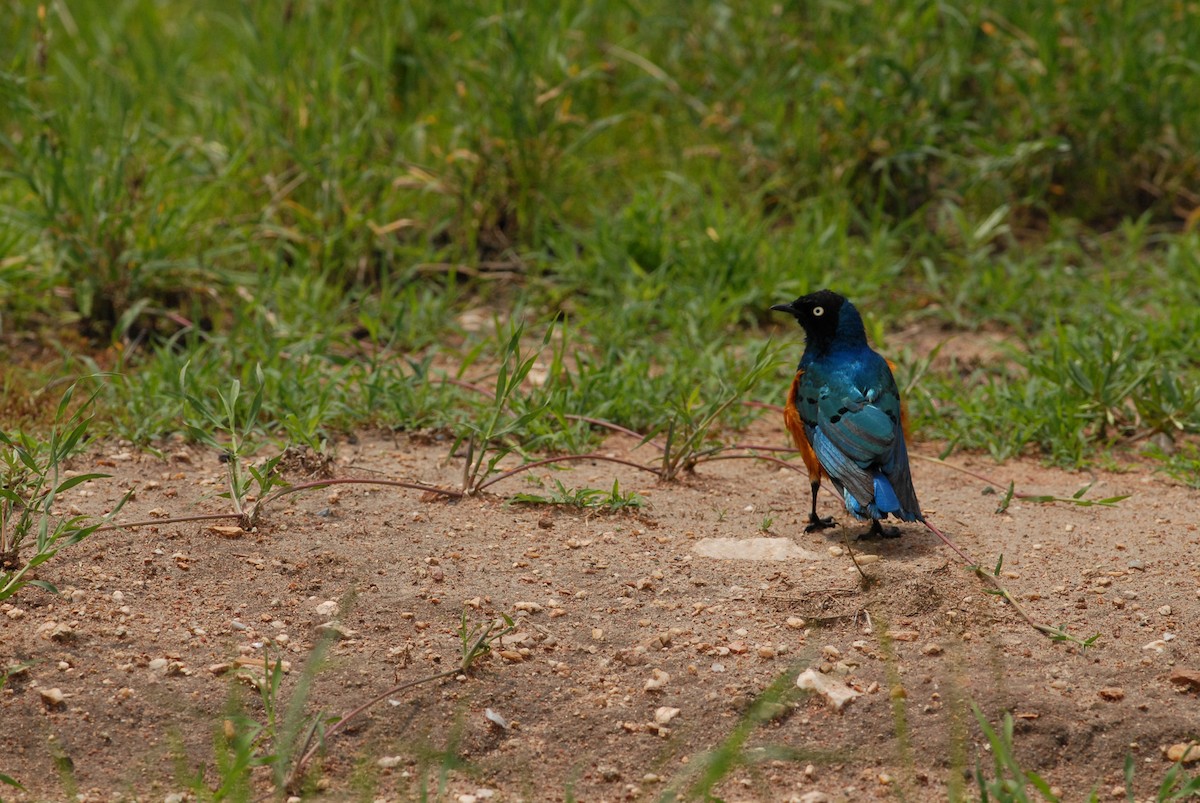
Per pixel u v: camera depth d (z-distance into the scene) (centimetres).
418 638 810
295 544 921
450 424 1149
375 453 1120
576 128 1747
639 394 1222
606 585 882
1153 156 1775
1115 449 1181
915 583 866
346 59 1722
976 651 800
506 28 1628
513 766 712
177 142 1581
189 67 1992
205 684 756
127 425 1129
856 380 946
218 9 2223
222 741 709
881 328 1392
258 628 815
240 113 1741
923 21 1741
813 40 1809
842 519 1004
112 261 1402
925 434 1206
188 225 1467
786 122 1764
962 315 1519
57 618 806
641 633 823
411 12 1817
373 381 1202
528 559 916
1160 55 1756
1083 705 744
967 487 1086
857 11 1786
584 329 1437
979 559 927
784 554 935
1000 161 1628
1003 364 1332
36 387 1223
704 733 735
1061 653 799
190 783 670
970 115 1775
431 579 881
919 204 1741
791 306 989
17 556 857
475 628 823
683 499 1038
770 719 743
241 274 1441
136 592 845
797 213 1698
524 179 1620
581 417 1153
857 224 1723
